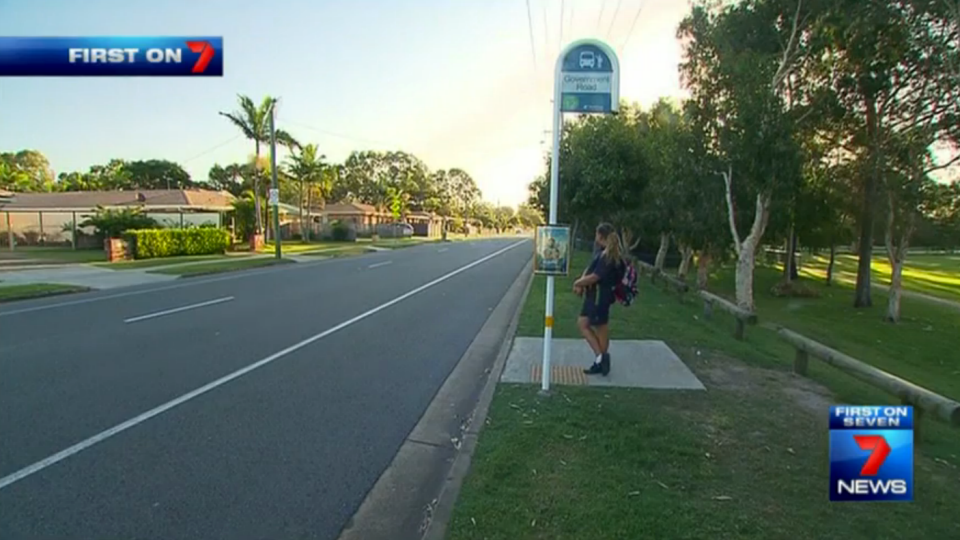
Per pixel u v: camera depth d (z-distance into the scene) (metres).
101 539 3.26
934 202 19.52
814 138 17.89
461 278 20.05
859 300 22.84
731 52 16.02
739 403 5.62
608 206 22.06
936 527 3.31
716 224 18.69
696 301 14.95
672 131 19.11
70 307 12.14
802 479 3.88
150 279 18.12
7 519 3.45
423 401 5.98
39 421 5.12
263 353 7.95
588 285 6.46
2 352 7.81
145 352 7.89
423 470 4.31
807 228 23.17
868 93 16.50
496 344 8.96
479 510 3.37
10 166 62.06
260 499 3.78
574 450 4.30
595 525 3.21
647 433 4.68
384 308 12.52
